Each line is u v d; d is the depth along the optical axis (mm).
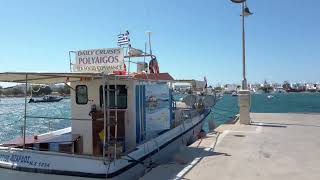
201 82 19656
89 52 10117
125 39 12656
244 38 18562
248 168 9336
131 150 9750
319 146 12102
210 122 19891
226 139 13664
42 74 8742
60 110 43719
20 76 9367
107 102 9297
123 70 10031
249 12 18391
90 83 10703
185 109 17375
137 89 10758
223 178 8469
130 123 10547
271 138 13789
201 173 8922
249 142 12984
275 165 9602
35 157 8945
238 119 20688
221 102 76500
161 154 11586
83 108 10797
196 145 12539
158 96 12023
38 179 8875
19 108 73062
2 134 29422
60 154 8797
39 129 30422
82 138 10820
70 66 10305
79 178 8609
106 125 9008
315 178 8367
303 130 15852
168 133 12500
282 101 95125
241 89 18656
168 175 8977
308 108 58062
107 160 8578
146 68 13477
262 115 22953
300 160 10125
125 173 9195
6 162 9156
